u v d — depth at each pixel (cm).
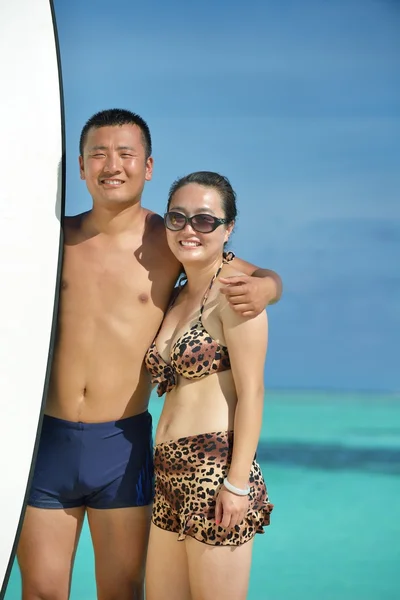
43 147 384
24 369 367
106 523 370
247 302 324
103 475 364
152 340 365
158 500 341
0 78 387
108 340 363
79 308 367
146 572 347
